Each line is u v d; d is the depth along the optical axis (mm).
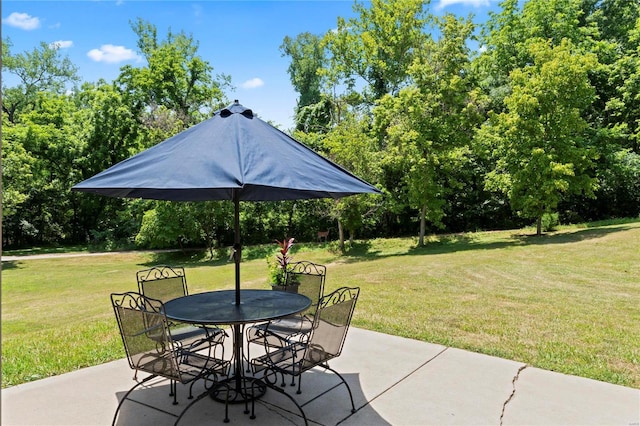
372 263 13758
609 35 19891
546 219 17562
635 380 3863
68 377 4039
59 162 24469
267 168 2787
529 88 15000
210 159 2801
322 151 19828
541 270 10133
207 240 20703
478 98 15961
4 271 16812
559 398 3533
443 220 21484
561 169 14070
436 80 15953
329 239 22156
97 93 24234
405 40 23250
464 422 3162
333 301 3922
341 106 24531
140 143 23828
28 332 6723
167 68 23781
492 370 4145
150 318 2939
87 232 25625
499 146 15719
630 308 6562
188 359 3400
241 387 3705
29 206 23969
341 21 24969
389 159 16172
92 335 5562
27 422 3170
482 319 5996
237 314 3301
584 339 5020
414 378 3967
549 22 18438
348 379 3961
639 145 18234
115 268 17625
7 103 27875
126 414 3301
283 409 3381
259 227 22469
